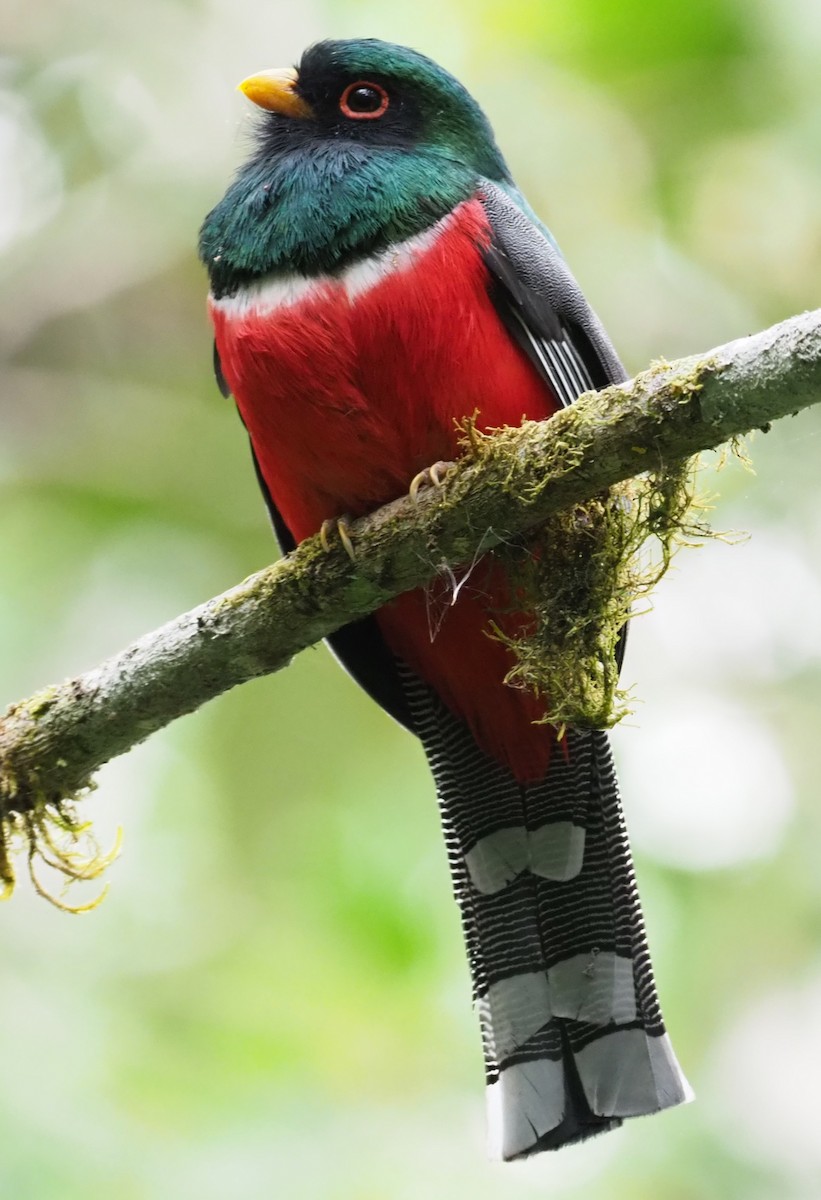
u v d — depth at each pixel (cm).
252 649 745
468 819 843
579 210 1294
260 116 877
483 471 698
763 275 1295
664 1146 1046
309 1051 1080
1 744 767
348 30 1259
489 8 1231
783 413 641
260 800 1273
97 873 782
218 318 779
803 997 1150
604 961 818
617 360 869
